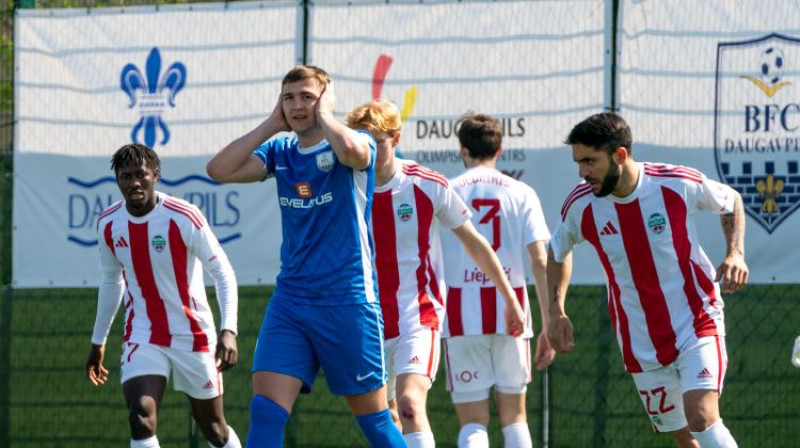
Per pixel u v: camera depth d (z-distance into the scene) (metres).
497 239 22.19
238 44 27.55
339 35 26.95
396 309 20.27
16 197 28.36
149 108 27.92
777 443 26.45
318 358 16.56
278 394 16.11
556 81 25.98
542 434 27.78
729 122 25.31
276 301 16.55
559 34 25.98
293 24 27.22
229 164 16.23
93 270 28.06
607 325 27.55
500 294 21.92
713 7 25.39
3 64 29.67
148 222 21.42
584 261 26.08
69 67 28.28
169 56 27.86
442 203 20.12
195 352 21.98
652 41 25.59
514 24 26.17
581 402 27.64
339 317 16.23
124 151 21.22
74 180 28.19
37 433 29.66
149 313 21.75
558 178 25.92
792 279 25.09
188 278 21.78
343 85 26.89
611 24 25.70
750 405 26.64
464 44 26.38
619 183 18.42
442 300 20.75
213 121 27.61
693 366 18.42
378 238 20.17
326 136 15.89
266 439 15.98
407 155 26.59
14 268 28.38
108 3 28.53
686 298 18.72
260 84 27.42
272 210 27.23
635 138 25.61
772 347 26.55
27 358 29.70
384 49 26.73
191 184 27.64
